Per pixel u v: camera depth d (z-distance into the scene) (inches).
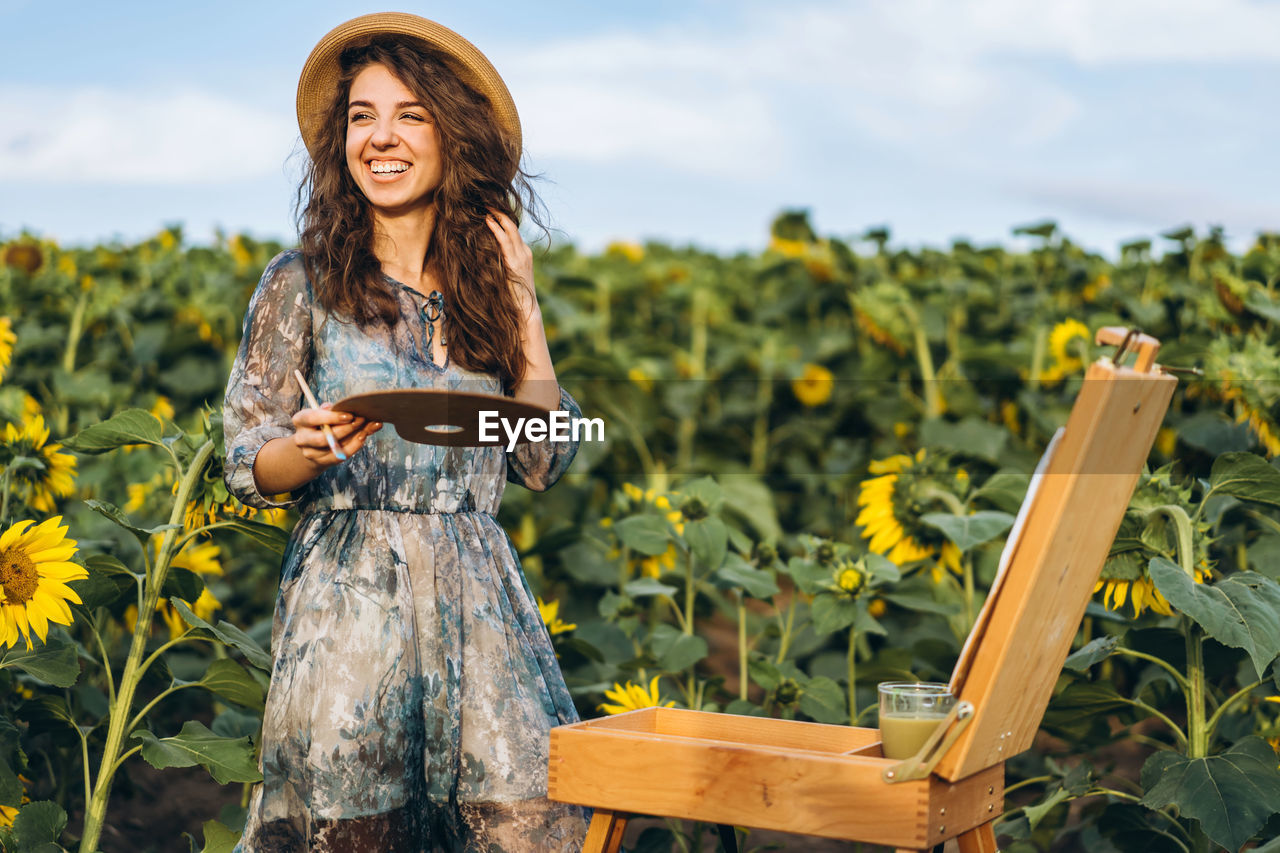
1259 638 84.4
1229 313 139.6
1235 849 86.5
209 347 210.4
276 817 82.3
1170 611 99.0
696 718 82.4
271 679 83.4
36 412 142.7
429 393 68.7
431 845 84.1
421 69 86.7
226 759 89.4
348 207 86.8
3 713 104.7
